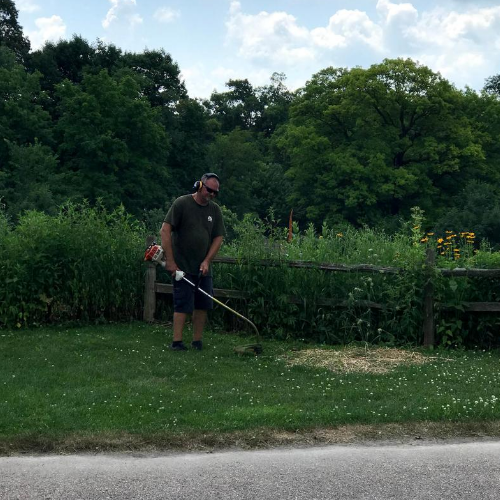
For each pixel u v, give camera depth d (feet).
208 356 26.08
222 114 283.38
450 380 22.54
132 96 152.97
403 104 154.30
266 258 31.27
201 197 27.48
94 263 32.42
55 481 13.02
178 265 27.53
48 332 30.42
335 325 30.27
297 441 15.93
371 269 29.86
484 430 16.89
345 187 155.33
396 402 19.19
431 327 28.86
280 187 194.08
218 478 13.28
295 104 173.88
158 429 16.31
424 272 28.86
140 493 12.49
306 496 12.43
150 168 149.59
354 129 162.40
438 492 12.69
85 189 138.62
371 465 14.11
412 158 157.69
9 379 21.58
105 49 181.78
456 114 160.86
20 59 171.73
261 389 20.97
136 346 27.61
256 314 31.24
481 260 30.37
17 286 31.19
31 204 111.34
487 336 29.43
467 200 135.44
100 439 15.53
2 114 138.00
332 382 22.15
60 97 153.28
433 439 16.24
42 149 131.03
